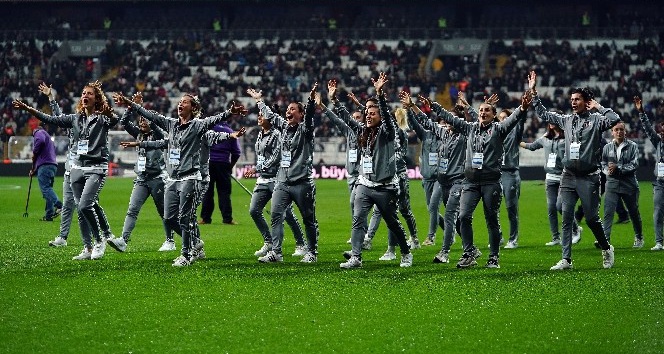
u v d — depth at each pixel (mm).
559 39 57688
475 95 52906
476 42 57094
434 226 17594
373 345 9023
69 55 59469
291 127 14586
